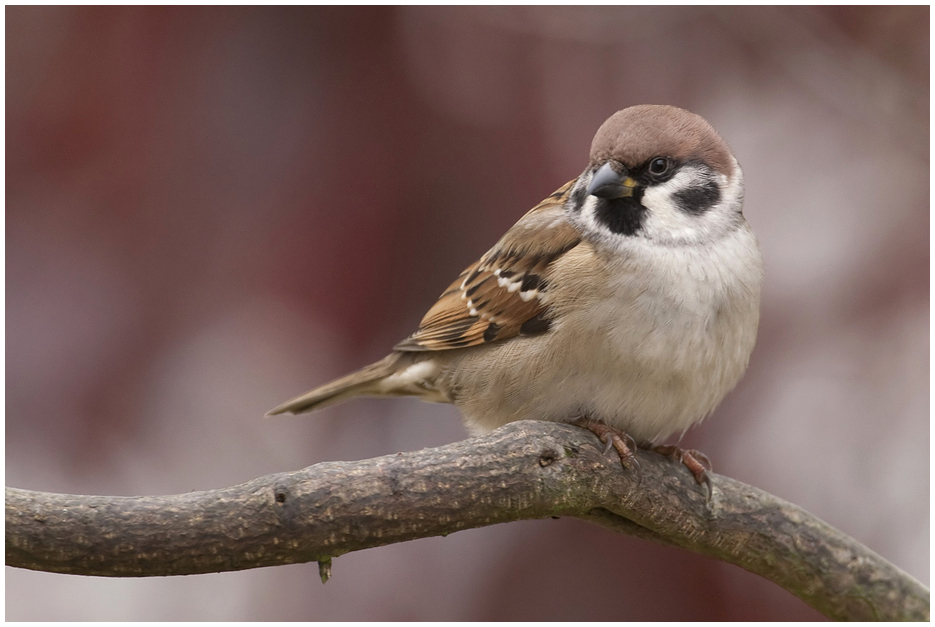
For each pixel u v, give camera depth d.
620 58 8.23
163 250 7.43
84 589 9.71
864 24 8.73
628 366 7.34
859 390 8.50
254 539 5.80
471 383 8.17
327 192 7.61
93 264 7.34
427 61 7.74
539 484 6.41
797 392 8.52
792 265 8.84
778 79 8.77
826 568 7.02
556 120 7.96
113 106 7.38
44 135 7.30
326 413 8.87
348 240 7.64
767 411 8.48
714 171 7.64
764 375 8.55
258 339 7.68
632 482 6.82
